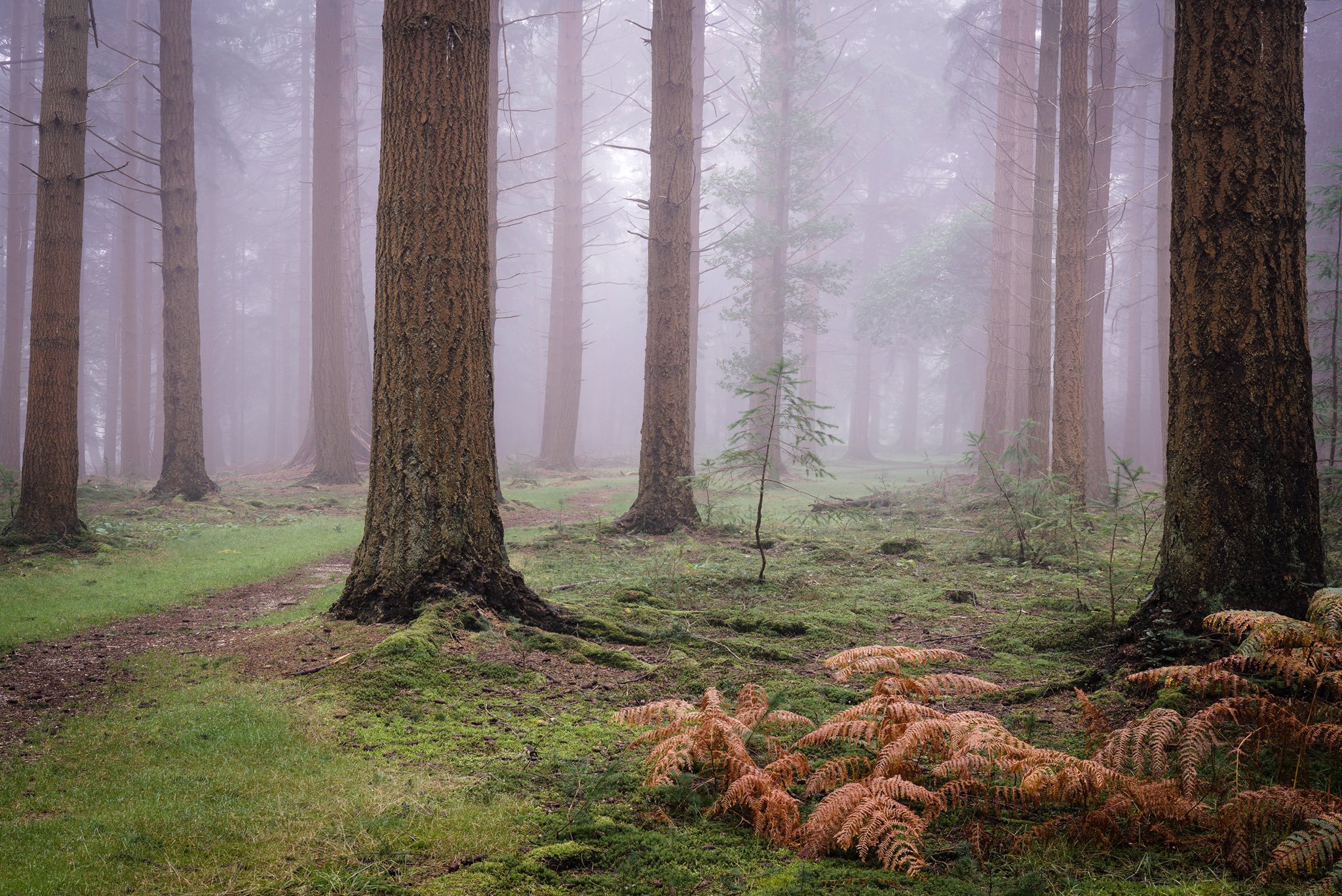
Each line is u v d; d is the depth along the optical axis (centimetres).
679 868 333
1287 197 524
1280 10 527
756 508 1922
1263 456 520
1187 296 544
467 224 716
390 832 361
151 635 751
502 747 463
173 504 1766
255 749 453
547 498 2152
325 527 1552
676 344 1429
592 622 713
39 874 323
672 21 1469
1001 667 625
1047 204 2008
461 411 709
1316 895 290
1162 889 309
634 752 455
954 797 370
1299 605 506
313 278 2509
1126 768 387
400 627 661
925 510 1769
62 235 1224
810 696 538
